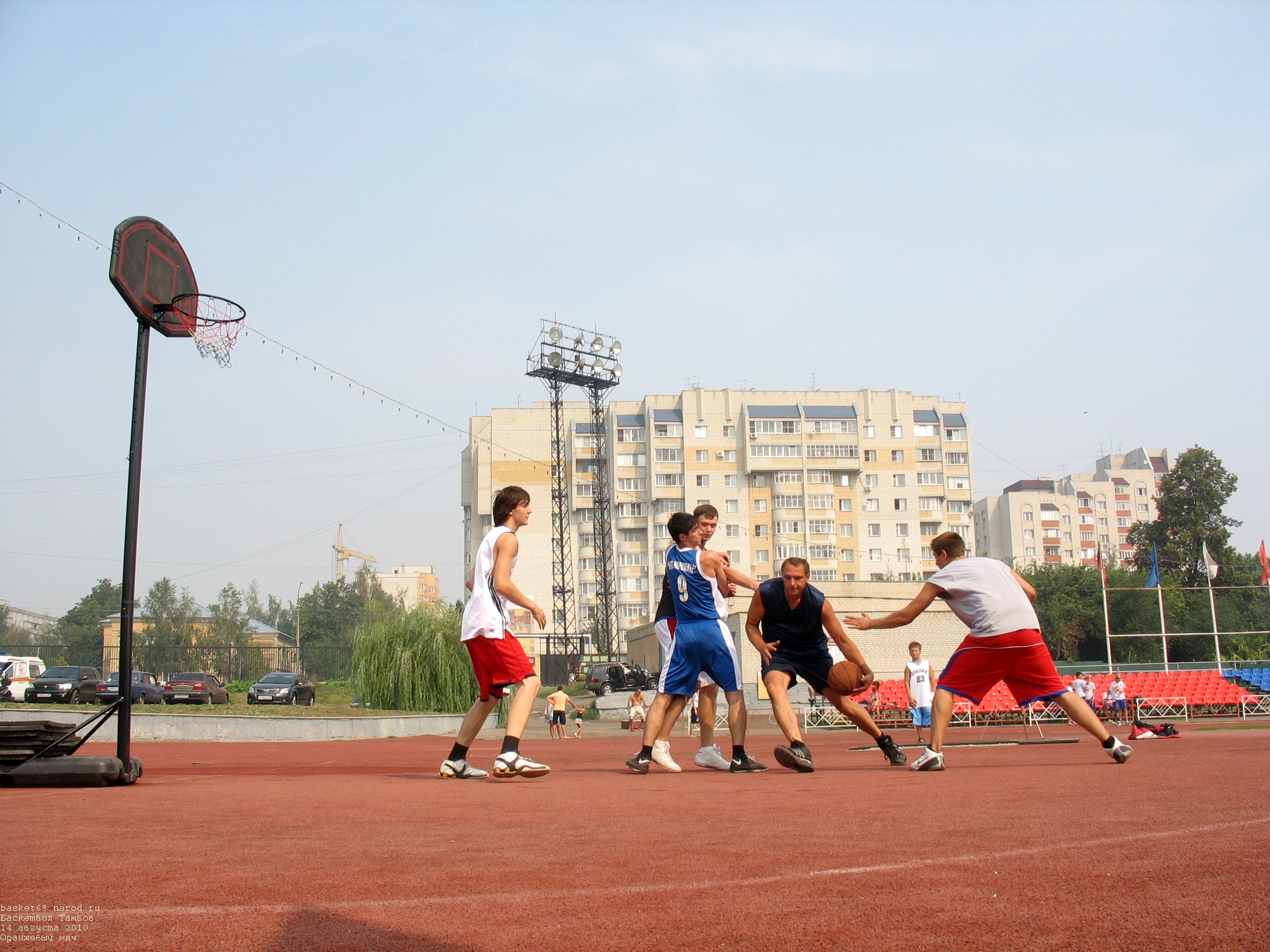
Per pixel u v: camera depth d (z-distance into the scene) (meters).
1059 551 125.06
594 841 3.33
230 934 2.11
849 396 91.94
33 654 90.12
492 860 2.94
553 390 74.25
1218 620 73.81
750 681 36.91
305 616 111.62
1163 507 78.12
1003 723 25.17
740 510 89.38
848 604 39.75
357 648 33.53
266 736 23.52
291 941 2.05
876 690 27.78
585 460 91.25
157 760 14.23
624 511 90.44
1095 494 130.75
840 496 90.06
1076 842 3.13
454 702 32.75
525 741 25.30
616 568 89.81
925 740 18.56
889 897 2.38
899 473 90.88
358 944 2.02
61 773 6.38
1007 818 3.80
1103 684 29.88
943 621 40.12
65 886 2.60
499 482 92.44
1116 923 2.12
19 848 3.25
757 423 89.00
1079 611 74.88
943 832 3.44
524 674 6.59
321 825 3.83
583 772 7.89
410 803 4.71
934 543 7.63
